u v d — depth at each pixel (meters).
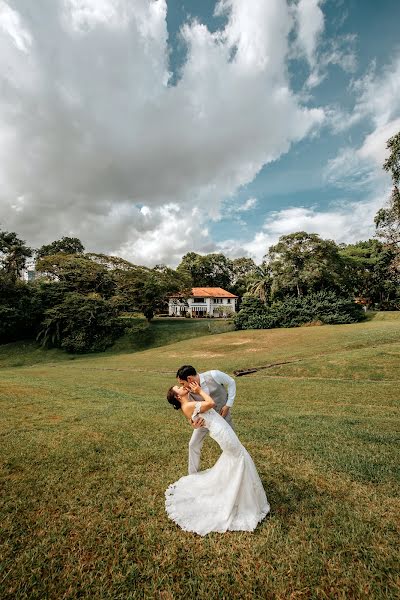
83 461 4.99
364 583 2.58
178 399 3.88
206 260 86.69
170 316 69.44
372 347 19.09
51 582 2.63
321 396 11.13
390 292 58.56
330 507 3.63
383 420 7.62
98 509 3.69
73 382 14.83
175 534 3.23
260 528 3.30
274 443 5.77
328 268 45.38
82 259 41.22
